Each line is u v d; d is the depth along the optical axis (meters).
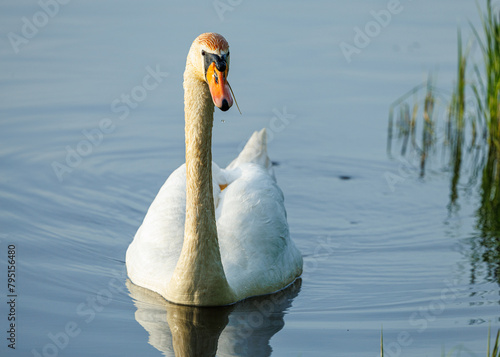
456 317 10.19
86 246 12.56
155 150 16.44
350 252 12.73
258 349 9.23
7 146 16.00
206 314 10.15
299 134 17.38
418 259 12.34
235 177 12.59
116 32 20.89
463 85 17.00
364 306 10.59
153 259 10.91
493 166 16.34
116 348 9.19
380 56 20.41
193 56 9.25
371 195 15.12
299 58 20.09
